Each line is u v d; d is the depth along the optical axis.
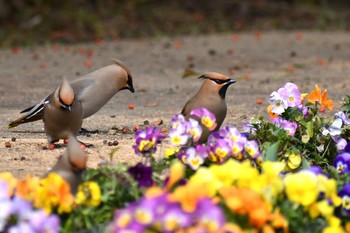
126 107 16.88
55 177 7.73
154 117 15.45
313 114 10.93
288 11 39.78
